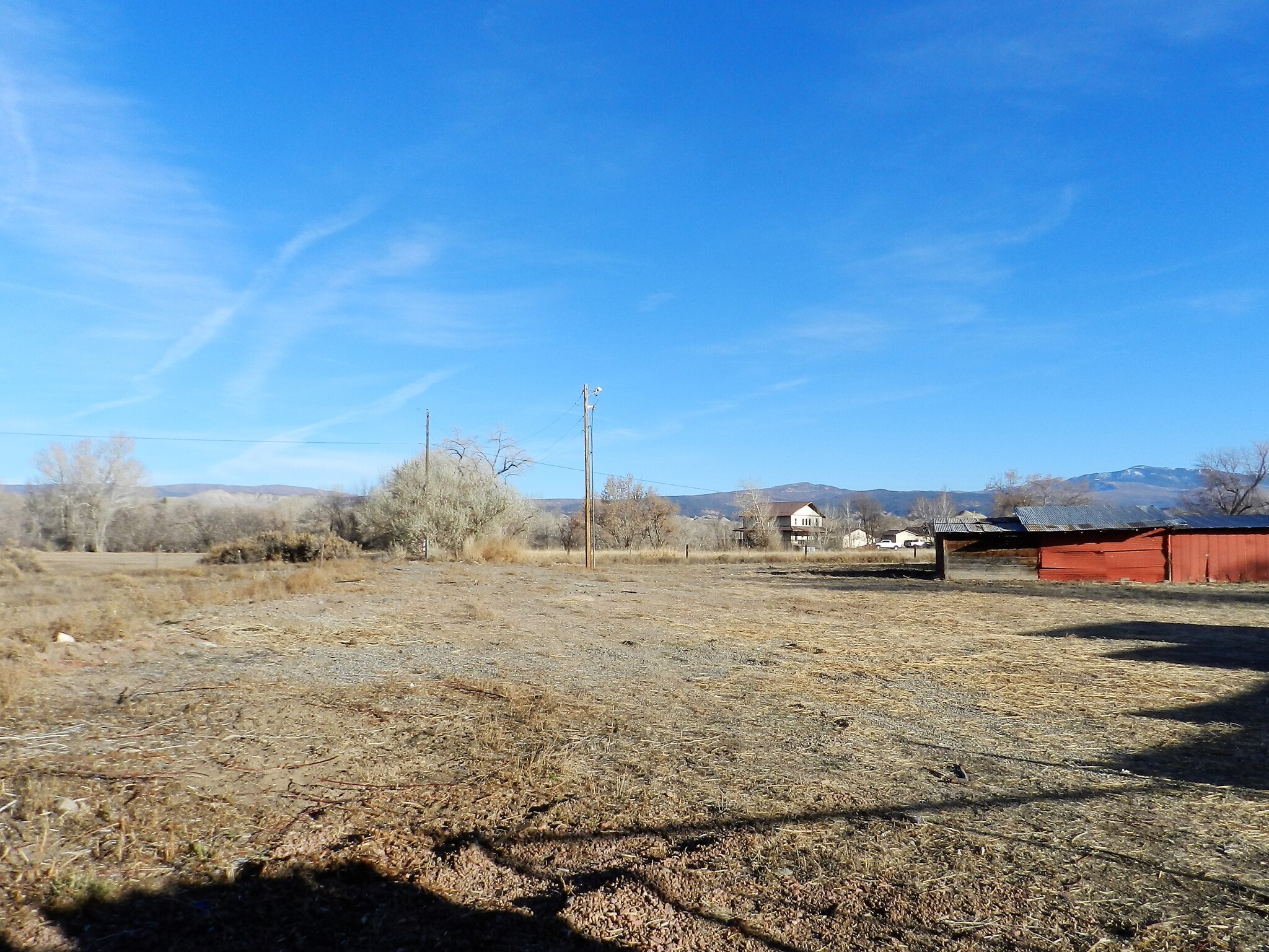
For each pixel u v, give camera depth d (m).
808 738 6.98
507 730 6.95
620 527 71.38
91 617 12.82
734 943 3.53
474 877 4.15
